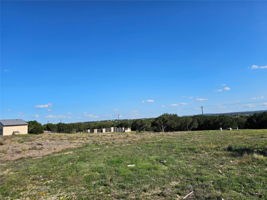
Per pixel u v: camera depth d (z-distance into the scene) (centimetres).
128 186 644
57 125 6025
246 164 854
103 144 2014
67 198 574
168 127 5334
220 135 2370
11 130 4559
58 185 705
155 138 2458
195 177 708
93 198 563
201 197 529
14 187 708
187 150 1309
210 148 1316
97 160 1108
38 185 720
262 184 601
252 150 1130
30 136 3619
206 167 845
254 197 511
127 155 1218
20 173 916
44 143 2438
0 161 1315
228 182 632
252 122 4362
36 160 1261
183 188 604
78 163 1052
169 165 909
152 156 1148
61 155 1398
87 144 2100
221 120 4744
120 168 885
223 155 1072
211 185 619
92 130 6069
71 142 2492
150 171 815
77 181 733
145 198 545
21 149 1892
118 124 6588
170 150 1358
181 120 5138
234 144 1423
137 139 2441
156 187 629
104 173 818
